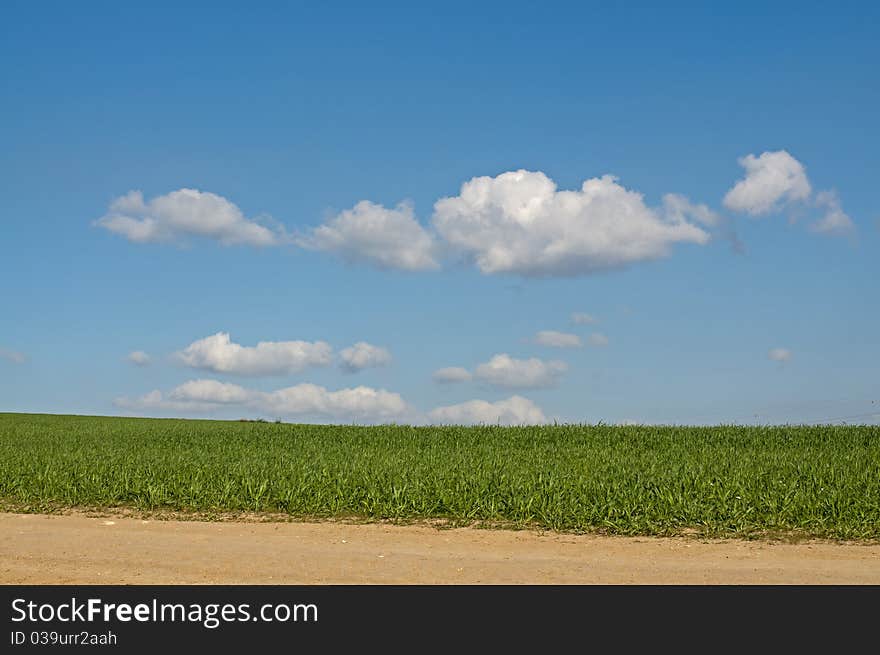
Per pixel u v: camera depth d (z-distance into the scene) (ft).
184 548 40.09
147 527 47.14
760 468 60.64
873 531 43.55
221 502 54.19
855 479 54.29
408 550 39.86
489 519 48.85
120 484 58.18
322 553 38.88
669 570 35.32
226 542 41.91
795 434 95.96
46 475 62.13
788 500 47.52
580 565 36.35
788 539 42.75
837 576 34.14
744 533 44.06
